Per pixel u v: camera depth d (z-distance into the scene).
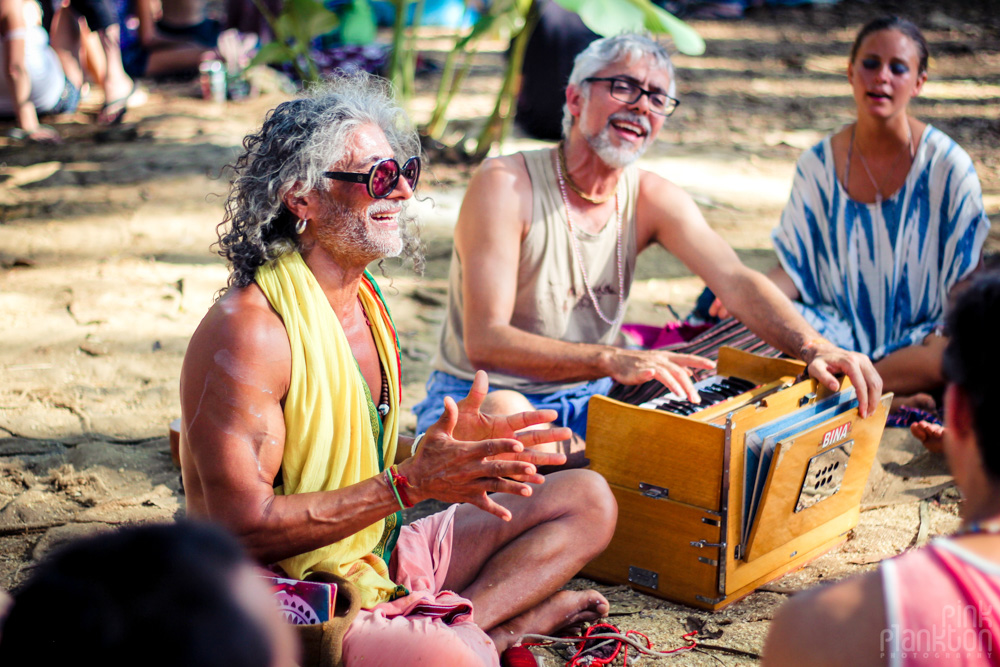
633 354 2.74
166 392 3.88
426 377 4.08
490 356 2.88
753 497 2.50
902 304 3.76
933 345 3.51
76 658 0.87
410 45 7.27
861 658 1.11
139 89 8.62
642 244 3.23
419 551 2.30
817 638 1.14
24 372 4.03
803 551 2.75
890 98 3.59
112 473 3.27
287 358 1.98
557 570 2.29
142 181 6.49
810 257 3.91
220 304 2.00
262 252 2.02
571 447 2.89
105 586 0.90
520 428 2.09
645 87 2.89
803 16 12.19
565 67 7.28
